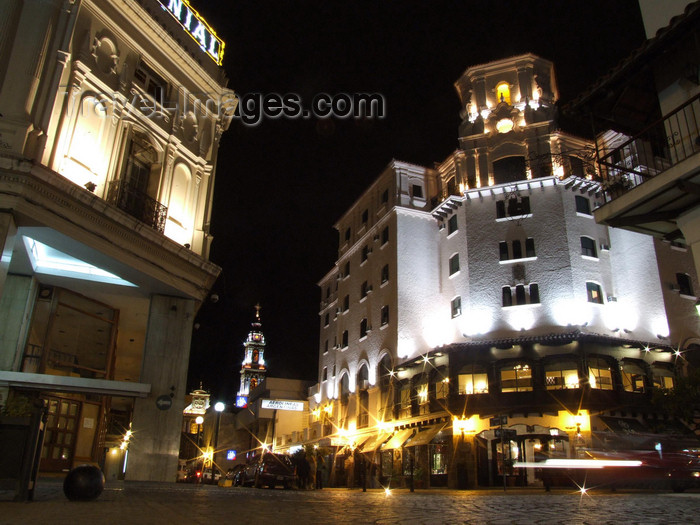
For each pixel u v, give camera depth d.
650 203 10.61
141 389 16.31
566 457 26.02
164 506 6.82
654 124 10.70
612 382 27.19
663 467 17.67
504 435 21.59
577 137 32.91
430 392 30.42
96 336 18.88
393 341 34.69
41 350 16.88
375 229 39.50
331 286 48.72
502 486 27.03
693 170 9.66
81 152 15.70
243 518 5.74
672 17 10.91
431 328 34.47
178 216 18.92
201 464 39.25
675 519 6.89
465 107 36.28
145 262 16.44
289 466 22.70
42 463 16.56
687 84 10.81
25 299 16.50
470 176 34.12
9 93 13.98
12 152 13.42
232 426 67.06
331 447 39.91
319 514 6.70
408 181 37.78
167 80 19.30
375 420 35.59
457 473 27.45
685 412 21.97
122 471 25.47
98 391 15.79
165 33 18.64
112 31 17.25
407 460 31.52
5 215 13.10
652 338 29.39
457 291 33.19
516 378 28.19
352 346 40.78
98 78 16.45
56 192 14.00
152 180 18.23
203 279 18.41
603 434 24.91
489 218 32.72
